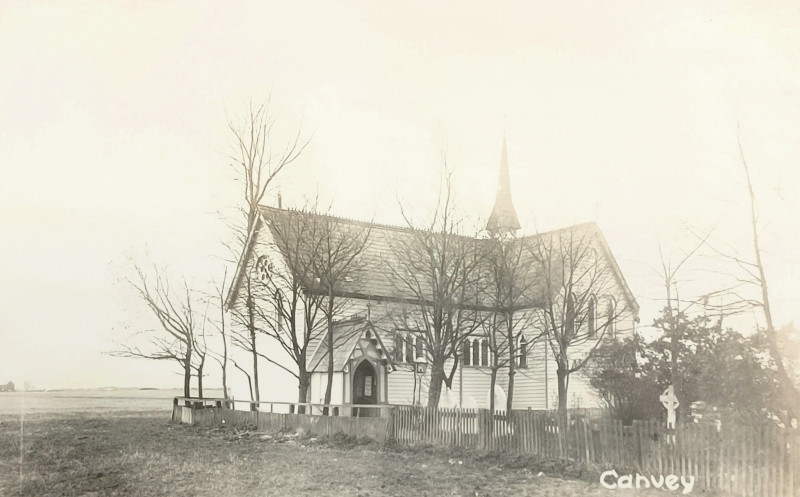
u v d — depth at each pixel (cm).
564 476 2023
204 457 2352
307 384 3409
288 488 1859
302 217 3616
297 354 3403
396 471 2109
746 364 1938
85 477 1978
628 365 2503
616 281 3894
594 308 3834
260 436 2969
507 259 3425
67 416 3991
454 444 2520
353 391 3684
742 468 1727
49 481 1922
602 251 3791
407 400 3878
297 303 3828
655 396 2373
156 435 3022
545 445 2255
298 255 3603
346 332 3675
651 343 2389
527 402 4169
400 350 3912
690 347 2247
